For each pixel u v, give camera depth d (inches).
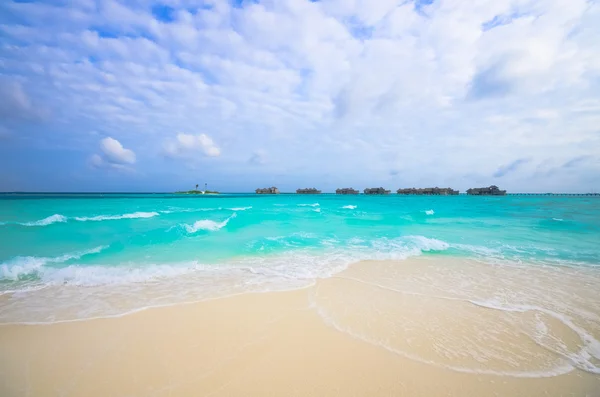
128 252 423.2
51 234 519.2
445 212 1226.0
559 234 632.4
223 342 175.6
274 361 155.3
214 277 311.7
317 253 433.4
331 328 194.5
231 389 132.6
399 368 149.9
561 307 235.6
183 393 130.0
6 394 130.0
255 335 184.4
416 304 238.7
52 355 161.5
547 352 167.5
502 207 1594.5
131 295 255.9
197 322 202.4
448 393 131.1
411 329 194.1
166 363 153.8
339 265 365.4
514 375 145.1
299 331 189.9
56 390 133.0
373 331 190.7
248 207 1322.6
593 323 206.4
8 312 219.0
